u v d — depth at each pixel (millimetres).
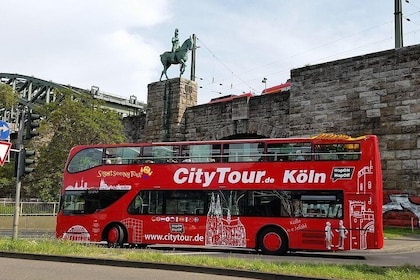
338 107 32125
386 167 29406
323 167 17984
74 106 38125
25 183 42062
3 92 66812
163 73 44094
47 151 38031
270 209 18422
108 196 20875
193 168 19859
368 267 12539
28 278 10891
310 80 33781
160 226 19844
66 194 21562
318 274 11281
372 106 30562
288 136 34688
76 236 20984
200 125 40688
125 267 13266
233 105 38375
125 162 21000
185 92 42500
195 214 19438
